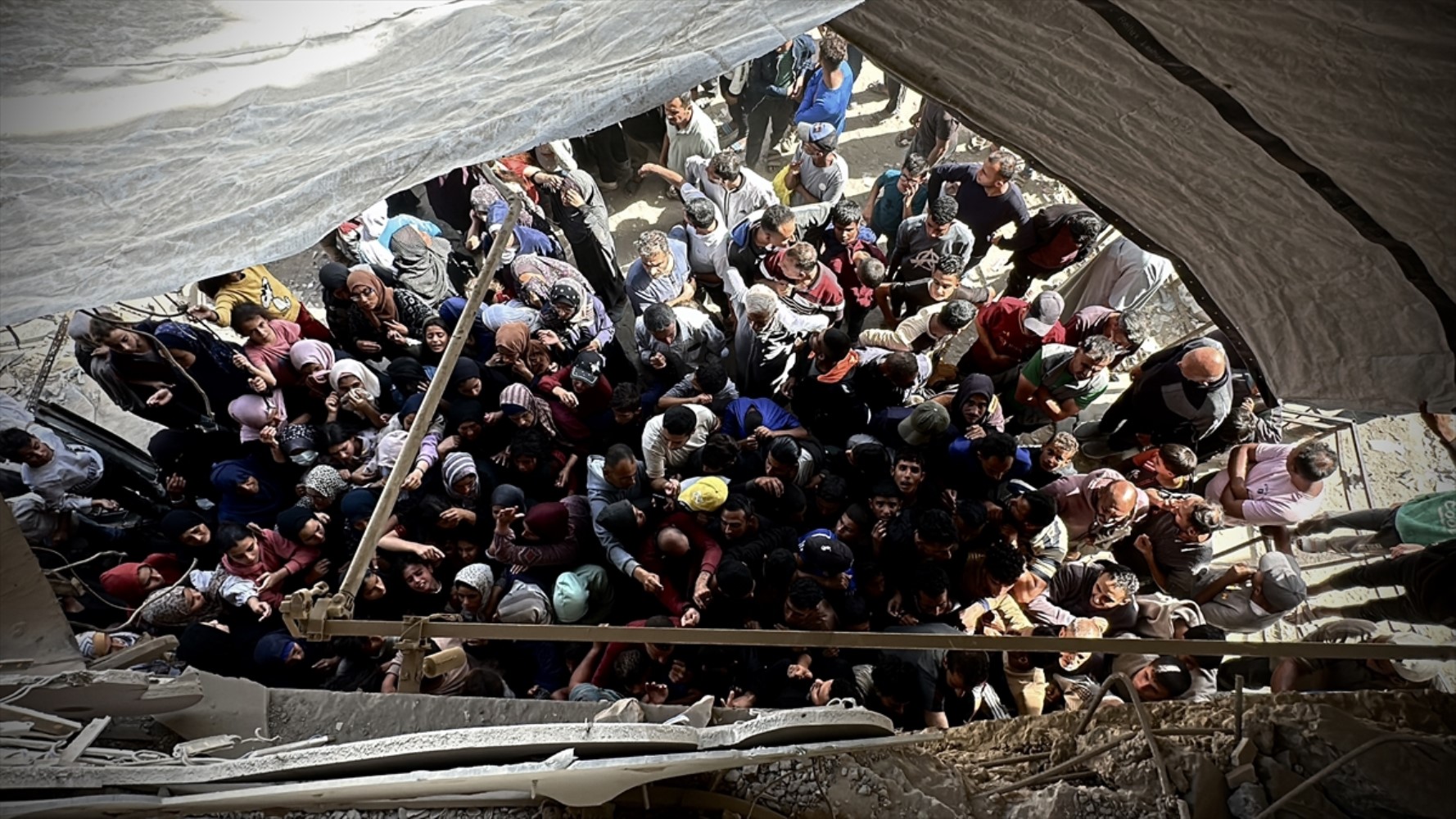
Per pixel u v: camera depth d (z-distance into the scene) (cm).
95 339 586
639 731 262
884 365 611
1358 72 302
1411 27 282
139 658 327
